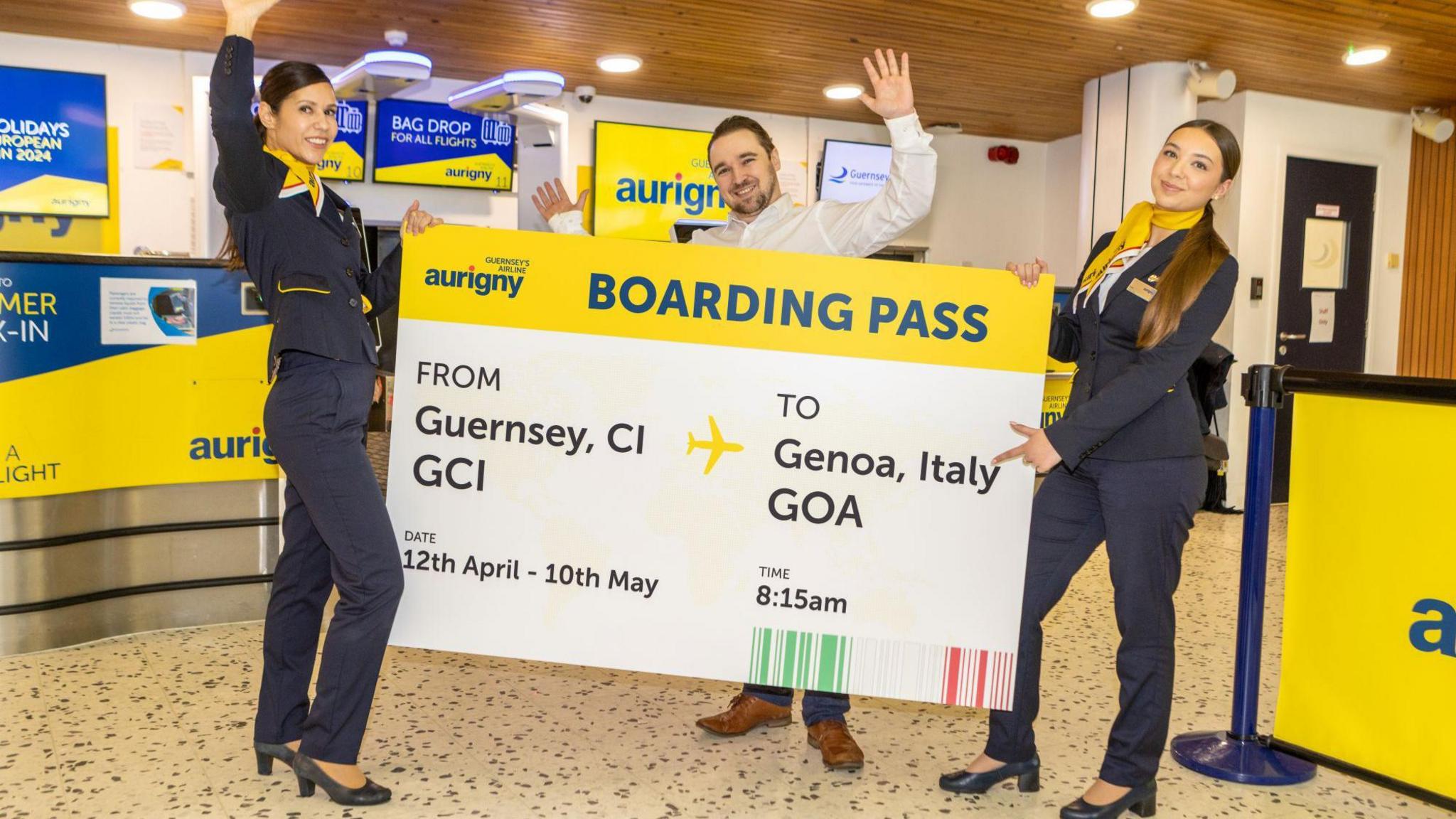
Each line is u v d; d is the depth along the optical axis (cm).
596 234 778
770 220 262
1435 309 736
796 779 240
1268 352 700
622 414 226
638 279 225
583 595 227
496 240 226
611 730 267
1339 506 236
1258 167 687
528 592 228
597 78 708
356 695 217
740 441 225
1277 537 559
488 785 232
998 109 779
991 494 222
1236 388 685
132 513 337
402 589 218
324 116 216
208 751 247
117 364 328
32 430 314
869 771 246
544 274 226
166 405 337
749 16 544
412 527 228
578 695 293
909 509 224
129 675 302
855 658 225
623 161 778
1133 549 211
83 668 308
